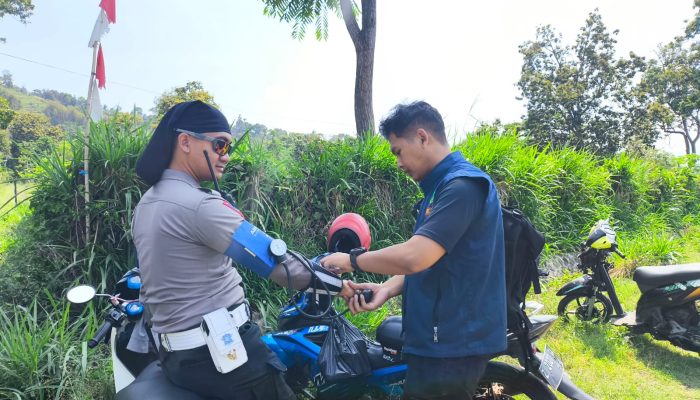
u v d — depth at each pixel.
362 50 9.14
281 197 5.08
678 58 38.09
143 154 1.98
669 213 11.18
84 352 3.12
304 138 5.55
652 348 4.74
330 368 2.57
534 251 2.44
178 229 1.83
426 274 2.16
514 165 6.84
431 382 2.16
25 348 3.07
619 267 7.17
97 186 4.16
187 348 1.89
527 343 2.52
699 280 4.35
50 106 85.00
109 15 4.32
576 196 8.21
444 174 2.17
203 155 1.95
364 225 2.59
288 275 1.96
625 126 34.47
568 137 34.53
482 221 2.09
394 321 2.75
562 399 3.65
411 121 2.17
